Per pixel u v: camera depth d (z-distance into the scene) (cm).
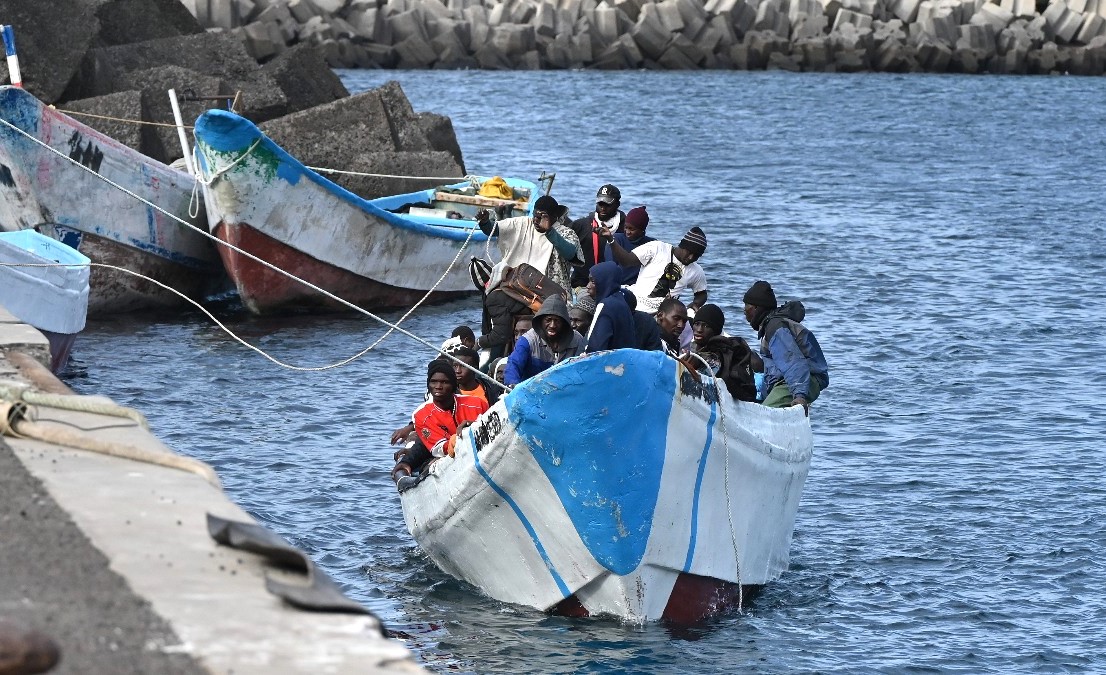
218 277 5850
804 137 12875
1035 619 2675
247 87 7488
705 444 2548
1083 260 7138
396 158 6819
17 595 1226
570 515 2486
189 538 1393
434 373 2875
